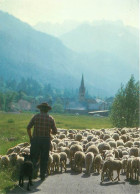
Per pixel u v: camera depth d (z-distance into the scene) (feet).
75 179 27.30
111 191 22.52
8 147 45.34
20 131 56.44
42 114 27.22
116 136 50.01
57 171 30.91
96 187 24.04
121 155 36.40
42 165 26.86
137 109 99.09
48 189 23.02
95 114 161.89
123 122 98.84
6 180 25.08
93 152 34.68
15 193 21.75
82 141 44.45
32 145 27.02
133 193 21.97
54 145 40.22
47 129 27.14
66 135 54.75
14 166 28.96
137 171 27.68
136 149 35.35
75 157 31.22
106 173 29.45
